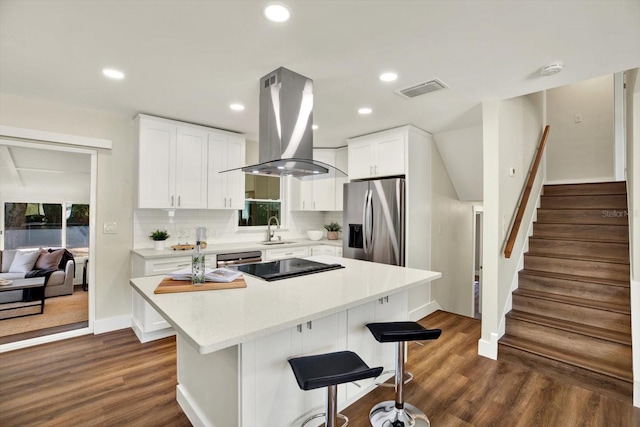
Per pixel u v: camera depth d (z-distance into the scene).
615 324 2.64
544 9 1.57
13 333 3.17
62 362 2.69
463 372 2.59
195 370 1.93
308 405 1.80
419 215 3.87
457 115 3.29
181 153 3.46
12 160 3.37
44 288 3.80
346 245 4.09
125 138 3.41
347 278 2.14
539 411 2.09
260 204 4.74
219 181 3.76
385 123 3.59
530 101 3.86
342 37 1.84
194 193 3.55
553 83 2.48
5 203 3.91
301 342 1.75
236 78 2.39
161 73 2.32
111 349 2.94
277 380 1.64
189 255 3.30
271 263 2.59
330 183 4.85
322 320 1.87
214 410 1.71
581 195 3.96
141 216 3.54
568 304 2.87
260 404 1.56
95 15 1.63
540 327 2.81
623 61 2.11
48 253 4.27
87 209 4.46
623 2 1.50
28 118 2.87
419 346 3.09
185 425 1.93
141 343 3.07
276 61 2.13
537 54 2.03
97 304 3.30
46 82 2.49
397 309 2.48
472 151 3.97
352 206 4.03
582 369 2.39
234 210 4.30
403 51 2.00
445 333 3.43
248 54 2.04
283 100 2.24
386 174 3.83
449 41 1.88
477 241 6.28
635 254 2.29
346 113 3.23
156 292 1.72
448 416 2.04
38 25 1.72
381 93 2.69
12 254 4.02
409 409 2.06
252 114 3.24
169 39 1.86
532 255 3.51
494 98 2.83
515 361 2.73
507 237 3.10
